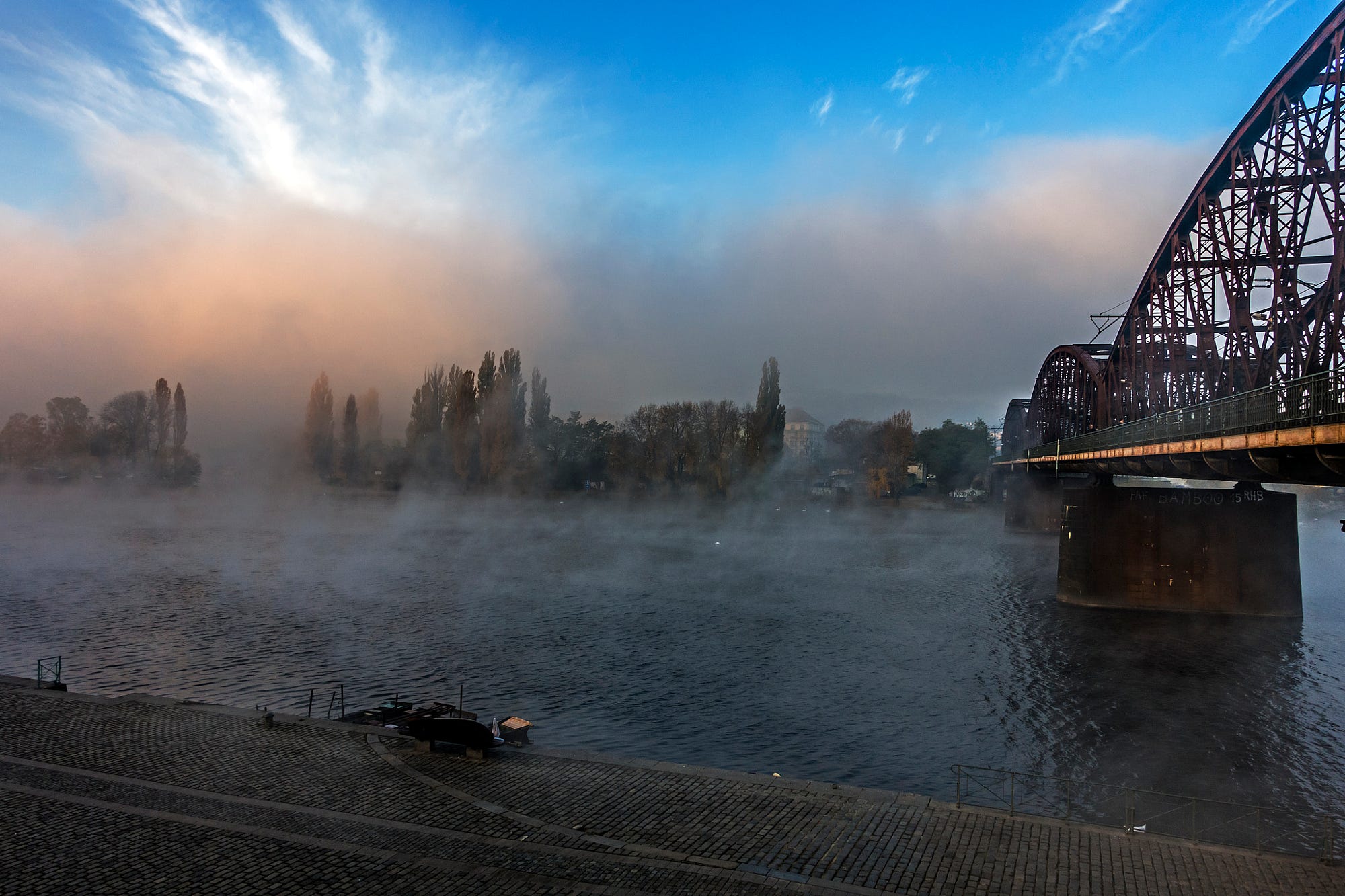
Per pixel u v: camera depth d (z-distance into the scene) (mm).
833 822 20922
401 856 18672
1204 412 43469
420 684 44281
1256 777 33156
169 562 87625
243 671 45969
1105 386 87375
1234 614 66000
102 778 22906
